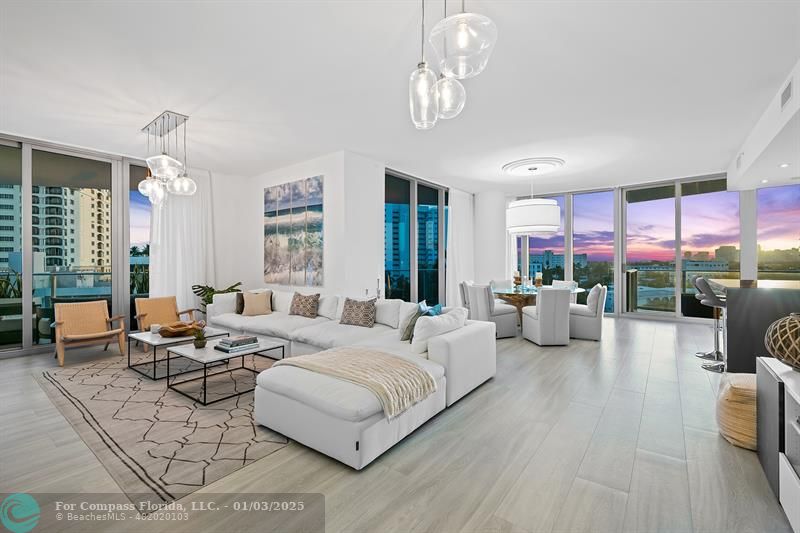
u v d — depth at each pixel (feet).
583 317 18.07
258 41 8.73
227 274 21.75
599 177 22.47
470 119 13.47
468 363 10.66
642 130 14.53
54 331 15.99
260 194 21.63
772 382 6.31
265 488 6.39
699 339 18.04
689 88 11.08
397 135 15.19
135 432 8.43
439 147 16.75
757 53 9.20
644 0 7.34
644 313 24.31
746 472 6.81
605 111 12.75
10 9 7.45
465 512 5.77
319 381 7.90
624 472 6.84
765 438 6.69
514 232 18.95
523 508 5.87
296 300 16.92
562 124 13.93
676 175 21.84
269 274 21.01
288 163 19.40
